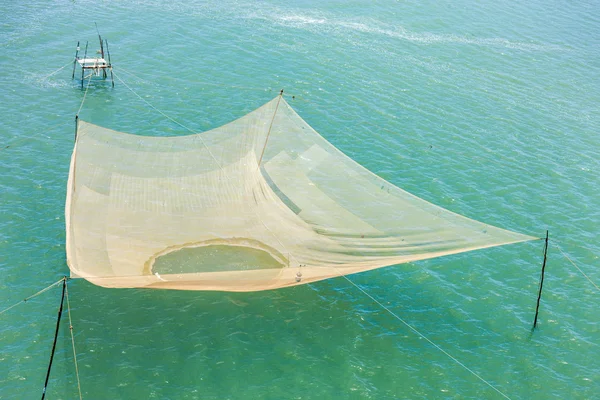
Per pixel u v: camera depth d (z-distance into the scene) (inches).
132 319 1193.4
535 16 2920.8
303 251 1202.0
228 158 1371.8
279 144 1354.6
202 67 2154.3
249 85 2075.5
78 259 1071.0
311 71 2206.0
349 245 1178.6
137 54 2192.4
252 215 1291.8
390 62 2336.4
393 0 2893.7
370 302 1298.0
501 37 2669.8
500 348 1210.0
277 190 1310.3
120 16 2449.6
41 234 1386.6
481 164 1792.6
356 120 1945.1
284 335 1193.4
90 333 1152.8
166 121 1850.4
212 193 1316.4
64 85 1985.7
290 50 2333.9
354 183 1274.6
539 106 2149.4
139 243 1184.2
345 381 1112.2
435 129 1943.9
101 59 2025.1
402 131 1913.1
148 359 1112.2
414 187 1663.4
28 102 1877.5
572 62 2516.0
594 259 1465.3
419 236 1155.9
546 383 1141.1
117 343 1137.4
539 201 1658.5
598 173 1802.4
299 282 1195.9
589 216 1616.6
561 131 2007.9
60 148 1689.2
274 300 1275.8
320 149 1336.1
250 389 1079.6
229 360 1128.2
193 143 1402.6
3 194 1493.6
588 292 1366.9
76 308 1206.3
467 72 2335.1
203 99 1978.3
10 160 1617.9
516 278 1398.9
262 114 1411.2
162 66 2138.3
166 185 1315.2
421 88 2178.9
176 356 1124.5
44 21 2346.2
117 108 1893.5
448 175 1729.8
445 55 2447.1
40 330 1150.3
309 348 1170.6
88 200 1226.0
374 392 1096.2
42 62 2092.8
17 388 1039.6
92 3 2539.4
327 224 1226.0
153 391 1055.6
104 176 1290.6
